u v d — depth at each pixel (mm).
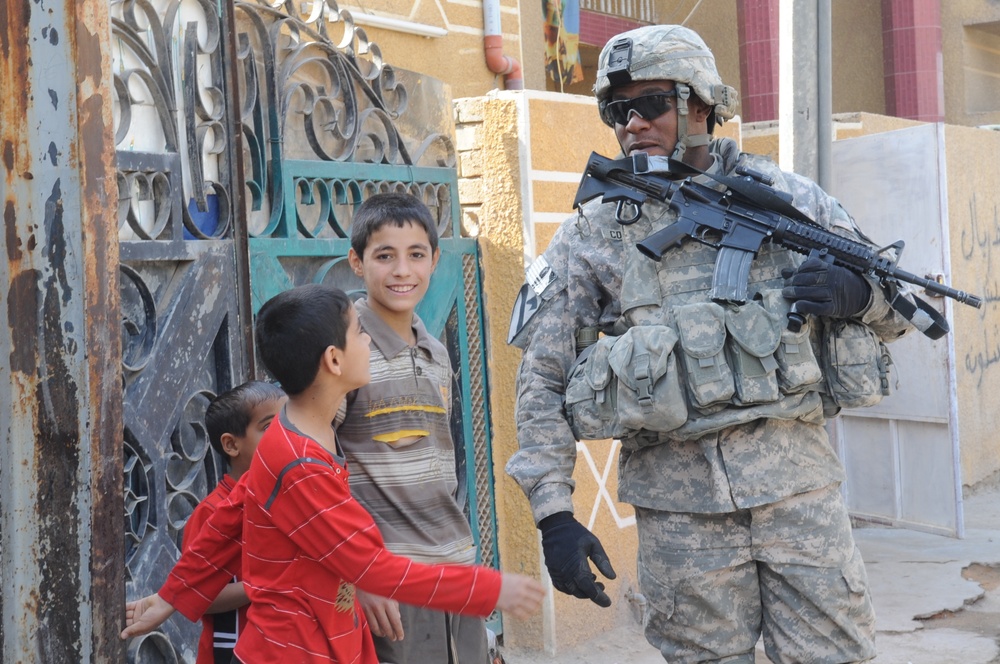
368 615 3123
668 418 3193
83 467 2592
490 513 5805
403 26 6840
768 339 3201
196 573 3027
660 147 3479
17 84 2557
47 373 2588
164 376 3584
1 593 2561
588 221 3541
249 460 3320
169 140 3676
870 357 3330
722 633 3359
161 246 3568
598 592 3225
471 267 5805
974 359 9984
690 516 3350
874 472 8586
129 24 3531
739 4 13398
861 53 15266
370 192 4984
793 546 3283
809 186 3561
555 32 10461
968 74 15367
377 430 3205
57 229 2578
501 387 5867
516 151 5777
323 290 2754
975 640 6004
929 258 7949
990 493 9922
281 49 4527
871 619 3400
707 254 3391
